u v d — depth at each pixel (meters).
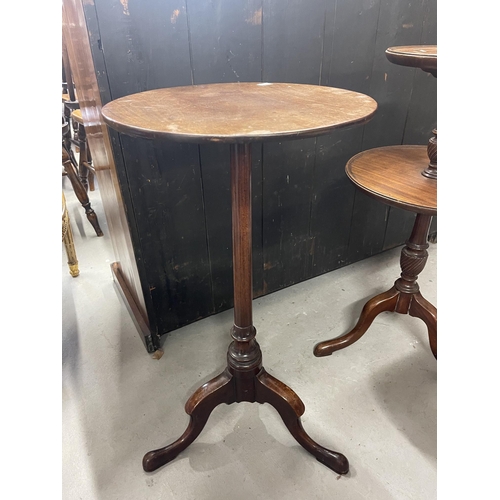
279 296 1.54
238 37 1.02
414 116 1.49
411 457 0.96
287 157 1.29
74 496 0.89
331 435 1.02
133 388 1.16
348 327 1.37
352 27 1.18
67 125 1.92
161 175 1.08
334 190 1.47
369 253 1.75
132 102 0.75
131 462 0.96
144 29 0.89
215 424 1.05
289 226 1.44
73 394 1.14
